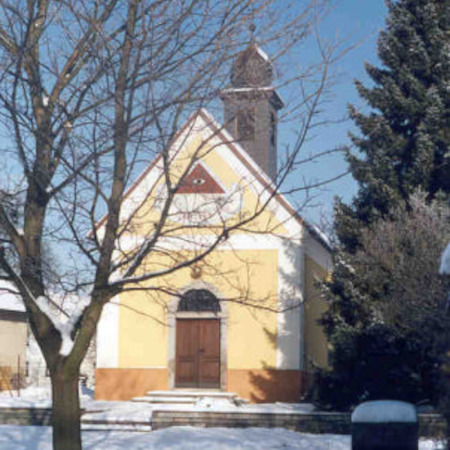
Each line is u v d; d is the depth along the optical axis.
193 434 16.52
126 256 11.02
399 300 17.27
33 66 10.83
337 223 20.61
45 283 12.51
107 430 18.23
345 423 18.22
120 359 23.64
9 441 15.77
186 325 23.61
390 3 21.78
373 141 20.95
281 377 22.77
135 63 10.52
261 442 16.02
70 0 10.91
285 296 23.03
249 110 11.02
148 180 22.72
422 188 20.08
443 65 20.73
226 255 23.30
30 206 10.93
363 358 19.48
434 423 16.67
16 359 29.42
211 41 10.71
